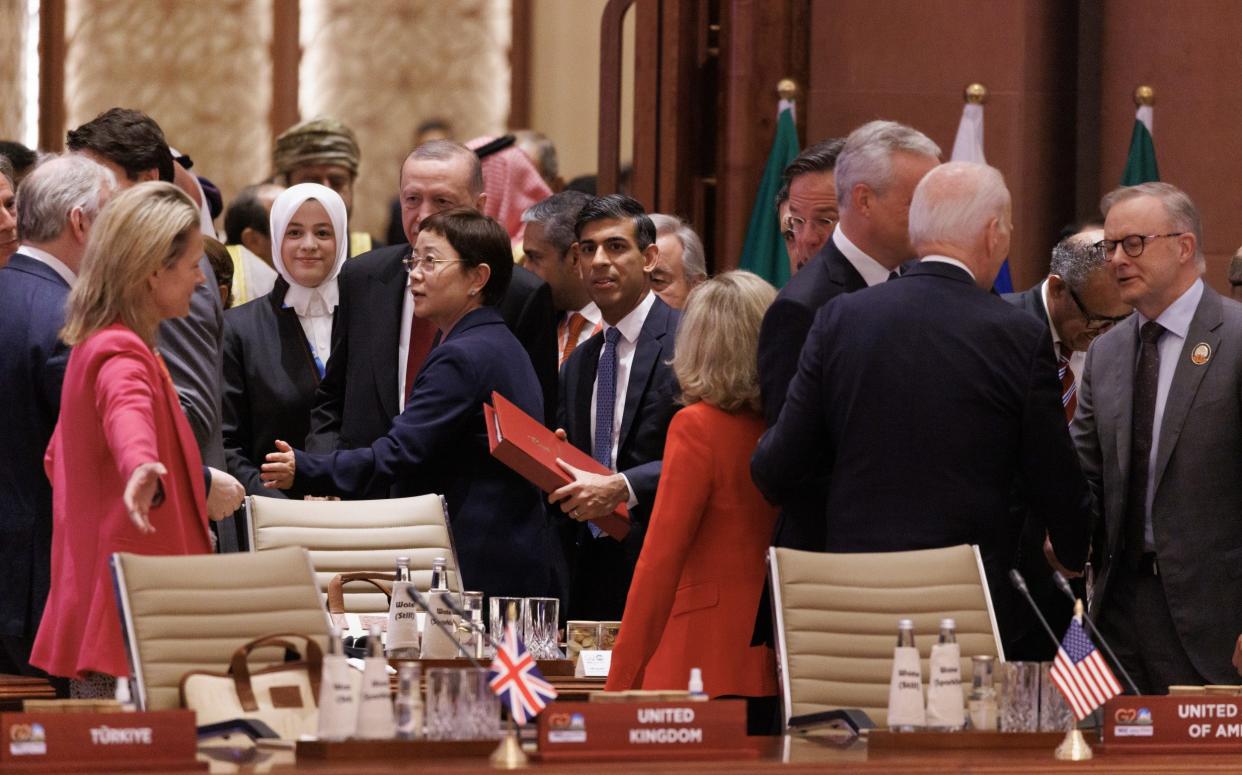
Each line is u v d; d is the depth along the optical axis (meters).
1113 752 12.43
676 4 29.73
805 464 15.58
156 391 14.46
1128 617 18.11
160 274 14.57
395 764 11.06
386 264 21.23
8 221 19.05
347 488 19.00
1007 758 11.95
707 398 16.44
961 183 15.54
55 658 14.37
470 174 21.83
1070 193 28.16
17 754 10.60
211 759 11.38
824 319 15.56
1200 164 26.80
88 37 37.94
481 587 19.36
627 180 31.00
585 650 17.25
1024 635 17.39
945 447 15.13
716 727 11.70
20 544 16.47
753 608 16.25
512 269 20.05
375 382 20.72
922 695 12.69
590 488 18.23
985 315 15.29
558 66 37.94
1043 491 15.47
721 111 29.08
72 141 18.50
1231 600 17.66
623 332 21.05
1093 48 28.16
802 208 18.97
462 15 38.12
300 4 38.25
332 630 14.13
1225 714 12.65
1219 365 17.80
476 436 19.56
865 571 14.84
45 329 16.38
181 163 24.41
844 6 28.45
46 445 16.50
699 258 23.70
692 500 16.19
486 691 11.70
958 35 28.16
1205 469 17.70
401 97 38.16
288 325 22.11
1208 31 26.84
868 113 28.33
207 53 38.06
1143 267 17.92
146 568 13.42
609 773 11.02
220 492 16.39
